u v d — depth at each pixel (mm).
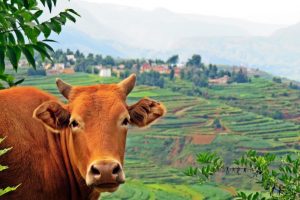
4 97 8070
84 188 8398
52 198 8086
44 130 8281
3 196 7633
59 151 8344
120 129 7965
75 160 8125
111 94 8188
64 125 8109
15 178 7641
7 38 8953
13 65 8812
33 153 7879
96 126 7852
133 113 8352
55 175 8141
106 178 7406
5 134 7680
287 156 9195
